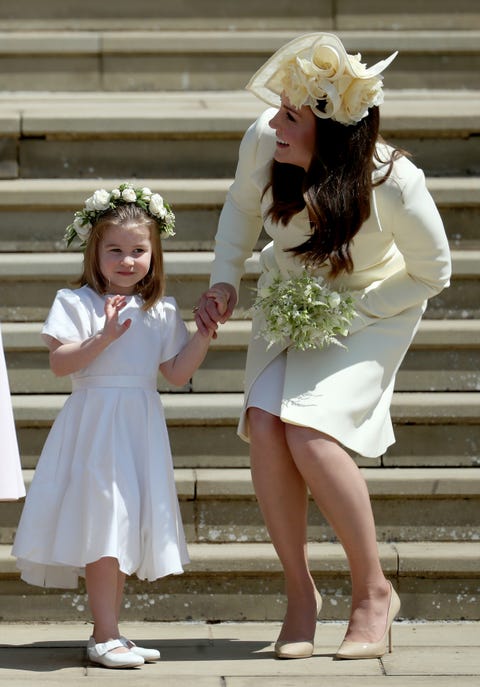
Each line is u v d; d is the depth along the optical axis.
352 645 12.40
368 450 12.64
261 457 12.70
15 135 19.48
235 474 15.59
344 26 23.81
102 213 12.82
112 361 12.66
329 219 11.98
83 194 18.52
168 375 13.06
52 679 11.48
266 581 14.56
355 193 11.99
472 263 17.55
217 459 16.08
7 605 14.41
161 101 21.86
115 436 12.41
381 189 12.22
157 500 12.39
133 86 23.02
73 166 19.62
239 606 14.54
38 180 19.41
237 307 17.58
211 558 14.48
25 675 11.66
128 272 12.71
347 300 12.46
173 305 13.23
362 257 12.66
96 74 22.97
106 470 12.26
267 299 12.66
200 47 22.98
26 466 16.00
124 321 12.50
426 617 14.55
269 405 12.66
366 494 12.41
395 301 12.77
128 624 14.38
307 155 12.20
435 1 23.88
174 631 14.01
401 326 12.98
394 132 19.64
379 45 22.77
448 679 11.58
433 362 16.89
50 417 15.95
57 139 19.62
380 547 14.94
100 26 23.89
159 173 19.70
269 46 23.03
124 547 12.12
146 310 12.93
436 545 15.10
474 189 18.34
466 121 19.58
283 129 12.20
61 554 12.15
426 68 22.88
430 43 22.81
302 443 12.29
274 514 12.73
